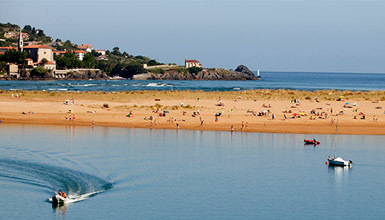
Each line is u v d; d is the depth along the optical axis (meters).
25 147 108.38
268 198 79.06
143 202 76.19
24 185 82.25
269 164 99.94
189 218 70.19
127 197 78.31
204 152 108.56
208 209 73.75
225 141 120.88
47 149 107.06
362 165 101.00
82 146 111.00
